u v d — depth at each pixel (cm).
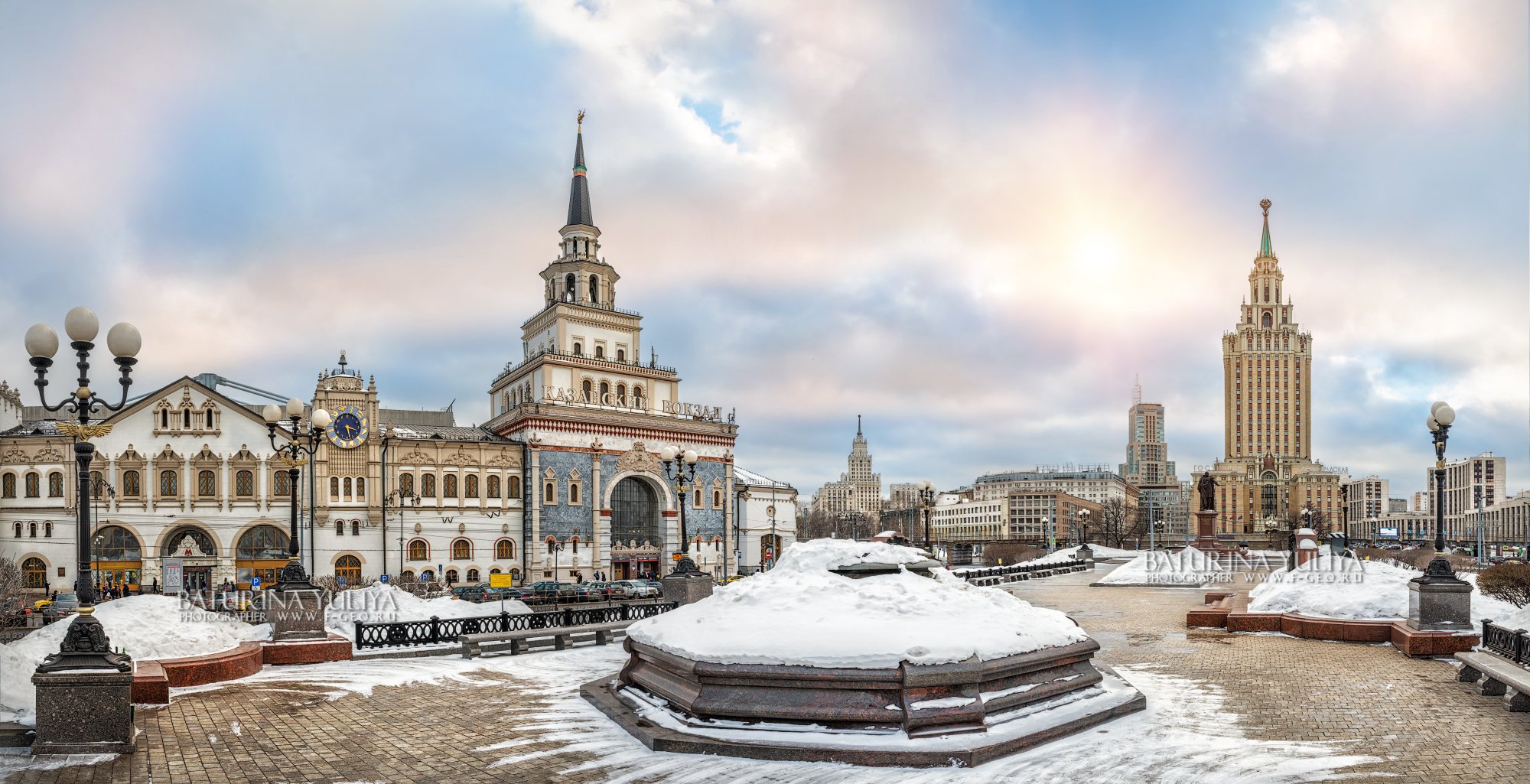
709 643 1318
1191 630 2506
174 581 4278
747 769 1122
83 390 1429
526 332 8381
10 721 1263
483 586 5356
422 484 6812
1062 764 1116
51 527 6288
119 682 1227
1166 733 1263
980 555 12912
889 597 1437
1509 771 1070
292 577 2177
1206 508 6353
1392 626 2139
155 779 1103
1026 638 1341
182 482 6375
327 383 6600
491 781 1089
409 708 1518
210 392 6456
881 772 1099
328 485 6519
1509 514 19238
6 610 4344
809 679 1221
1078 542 15525
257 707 1534
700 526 7862
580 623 2627
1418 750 1161
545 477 7100
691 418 8025
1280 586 2666
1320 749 1171
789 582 1518
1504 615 2148
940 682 1202
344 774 1124
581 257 8156
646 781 1081
